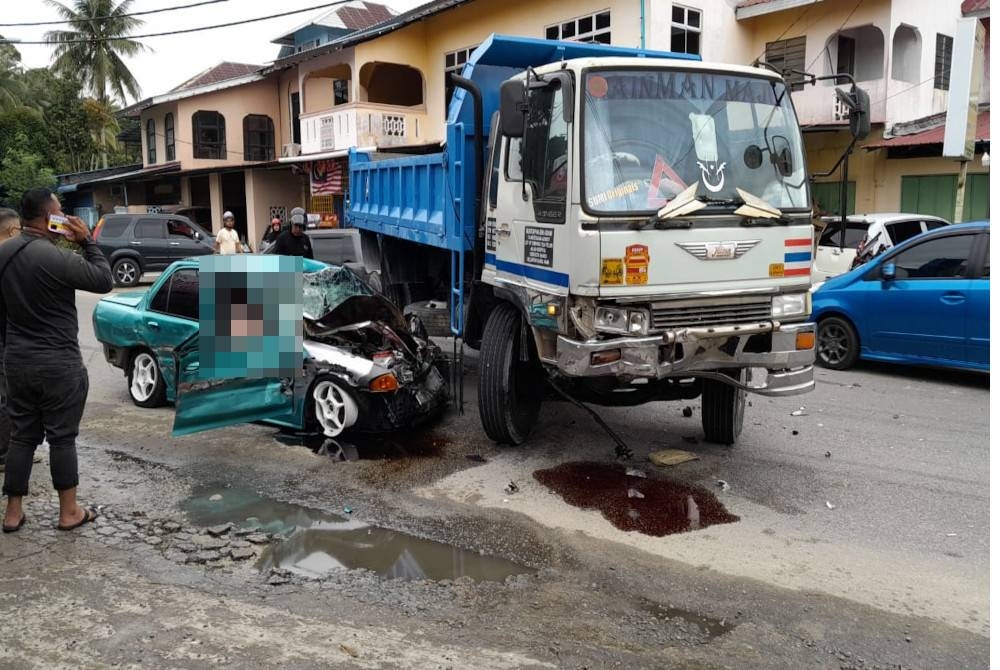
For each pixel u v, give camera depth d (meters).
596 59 5.21
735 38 18.48
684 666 3.34
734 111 5.40
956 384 8.71
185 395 5.85
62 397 4.52
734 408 6.23
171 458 6.10
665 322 5.05
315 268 7.12
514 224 5.83
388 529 4.81
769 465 5.96
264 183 28.47
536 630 3.63
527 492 5.40
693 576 4.19
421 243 8.18
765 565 4.32
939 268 8.55
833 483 5.57
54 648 3.38
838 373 9.37
